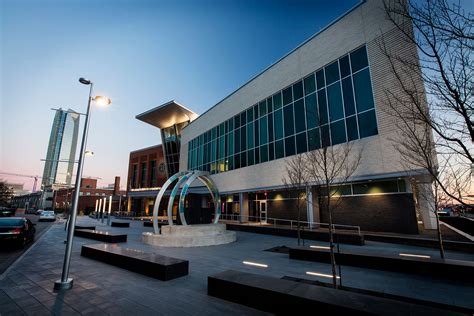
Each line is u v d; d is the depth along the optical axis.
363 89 15.56
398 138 13.19
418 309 3.34
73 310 4.44
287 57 21.17
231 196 28.33
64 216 47.84
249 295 4.55
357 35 16.28
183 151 37.72
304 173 15.11
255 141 23.45
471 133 2.92
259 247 11.92
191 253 10.34
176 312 4.33
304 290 4.23
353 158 15.16
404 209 14.04
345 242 12.39
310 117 18.50
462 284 5.93
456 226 19.75
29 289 5.56
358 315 3.34
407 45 13.57
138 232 19.03
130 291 5.43
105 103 7.45
